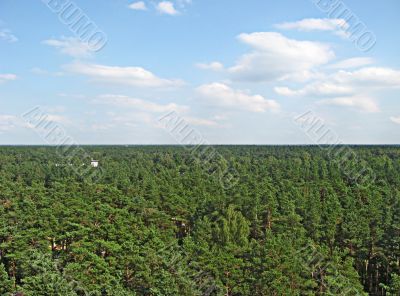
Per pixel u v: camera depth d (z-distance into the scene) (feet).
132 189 241.55
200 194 235.20
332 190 236.02
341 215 191.21
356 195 236.63
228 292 143.64
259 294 136.46
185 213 215.92
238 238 175.01
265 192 215.31
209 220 191.83
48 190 232.12
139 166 396.98
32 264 142.82
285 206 200.03
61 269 150.61
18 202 190.08
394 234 166.30
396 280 126.93
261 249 144.25
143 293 143.95
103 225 165.68
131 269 152.66
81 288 139.13
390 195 226.38
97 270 142.82
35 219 172.04
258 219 198.18
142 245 159.02
